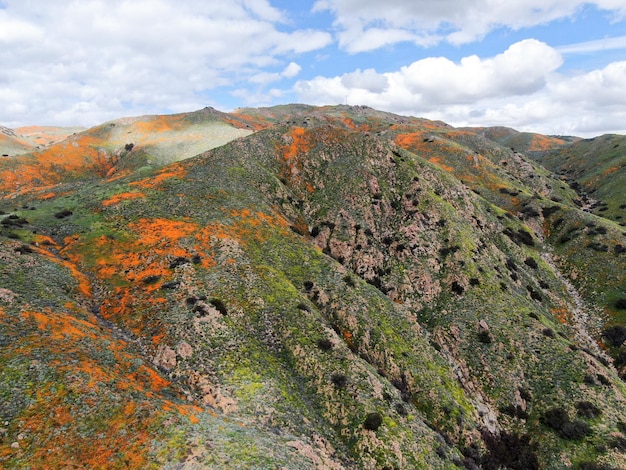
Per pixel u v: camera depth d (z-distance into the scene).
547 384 46.47
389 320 52.06
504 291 61.03
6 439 21.05
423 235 69.62
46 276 40.44
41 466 20.14
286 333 42.25
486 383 48.25
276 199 78.06
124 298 41.84
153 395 28.20
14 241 45.53
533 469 39.16
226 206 65.75
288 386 35.78
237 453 23.41
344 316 50.00
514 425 43.56
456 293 60.00
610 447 38.22
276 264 56.16
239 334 39.47
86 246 50.06
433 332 55.72
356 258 67.38
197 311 40.22
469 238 70.81
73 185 94.00
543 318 58.47
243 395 32.03
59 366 26.78
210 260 50.56
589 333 64.56
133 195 64.44
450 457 35.41
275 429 29.70
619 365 57.78
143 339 36.50
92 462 20.92
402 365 45.44
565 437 40.59
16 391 23.83
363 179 82.44
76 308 37.38
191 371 33.41
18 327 29.75
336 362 40.19
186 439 23.45
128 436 23.00
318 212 78.94
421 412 41.22
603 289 71.75
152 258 48.69
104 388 26.20
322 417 34.72
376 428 33.44
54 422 22.66
